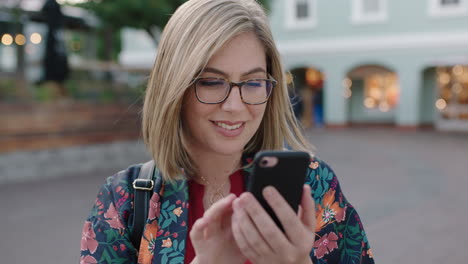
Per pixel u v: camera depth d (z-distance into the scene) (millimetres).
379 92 19078
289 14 19031
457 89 17250
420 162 9414
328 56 18500
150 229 1101
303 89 19391
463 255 4016
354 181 7438
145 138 1156
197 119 1047
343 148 11875
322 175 1229
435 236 4539
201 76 1010
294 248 773
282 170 804
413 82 17125
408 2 16906
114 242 1095
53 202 6344
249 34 1015
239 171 1208
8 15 11688
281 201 769
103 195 1151
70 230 4992
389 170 8461
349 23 18016
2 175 7906
